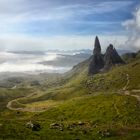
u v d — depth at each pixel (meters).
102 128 117.00
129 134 109.50
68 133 106.06
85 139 100.12
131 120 175.75
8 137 96.06
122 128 118.31
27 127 109.44
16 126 109.25
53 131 107.56
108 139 101.44
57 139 97.81
